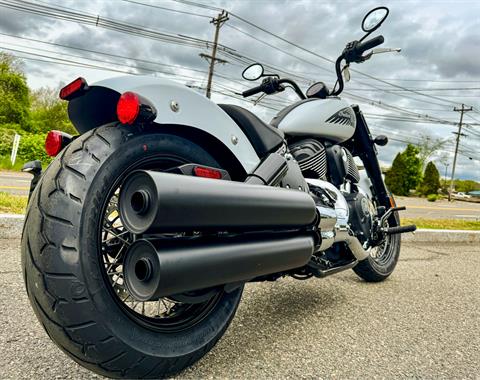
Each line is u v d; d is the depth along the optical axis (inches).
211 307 57.4
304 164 88.4
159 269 39.5
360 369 59.2
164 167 53.8
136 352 45.4
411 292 105.6
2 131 877.2
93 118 57.6
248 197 49.5
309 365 59.2
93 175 45.4
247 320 76.5
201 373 54.2
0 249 115.6
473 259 166.7
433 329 78.3
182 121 52.9
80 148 47.0
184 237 45.2
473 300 101.1
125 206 42.1
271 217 53.3
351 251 90.9
